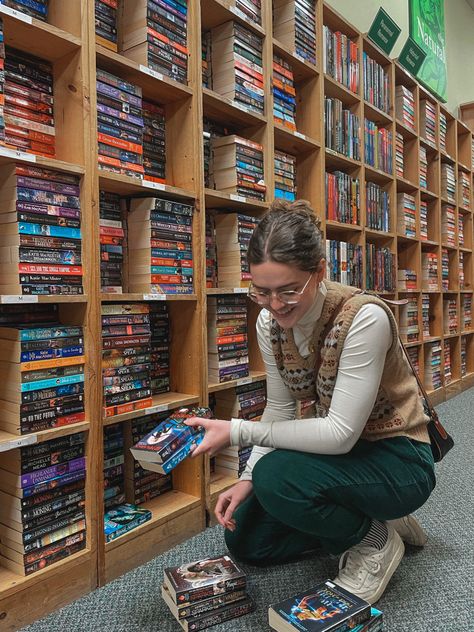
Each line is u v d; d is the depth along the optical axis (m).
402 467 1.16
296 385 1.24
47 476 1.22
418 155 3.43
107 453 1.54
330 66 2.49
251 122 2.00
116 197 1.60
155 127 1.68
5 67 1.26
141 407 1.48
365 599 1.15
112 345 1.41
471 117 4.85
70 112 1.33
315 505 1.12
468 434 2.75
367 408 1.09
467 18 5.30
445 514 1.71
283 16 2.22
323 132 2.37
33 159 1.18
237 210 2.03
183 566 1.22
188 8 1.67
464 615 1.13
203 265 1.69
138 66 1.46
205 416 1.25
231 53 1.86
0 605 1.10
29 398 1.18
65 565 1.23
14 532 1.19
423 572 1.33
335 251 2.49
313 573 1.34
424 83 4.00
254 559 1.37
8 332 1.19
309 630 0.95
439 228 3.80
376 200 2.90
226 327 1.82
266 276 0.97
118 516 1.46
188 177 1.68
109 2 1.49
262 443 1.15
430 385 3.64
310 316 1.12
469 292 4.38
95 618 1.17
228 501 1.29
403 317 3.27
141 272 1.56
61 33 1.24
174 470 1.72
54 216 1.25
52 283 1.24
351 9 3.28
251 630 1.10
